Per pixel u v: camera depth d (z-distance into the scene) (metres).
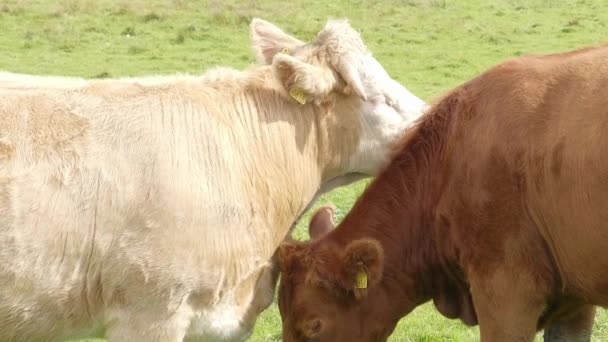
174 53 13.12
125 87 4.56
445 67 12.77
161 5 15.76
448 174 4.43
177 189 4.40
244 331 4.71
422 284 4.61
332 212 4.79
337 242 4.52
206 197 4.45
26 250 4.25
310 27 14.59
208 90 4.66
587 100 4.07
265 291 4.76
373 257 4.29
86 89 4.51
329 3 16.53
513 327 4.30
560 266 4.23
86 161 4.34
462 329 5.60
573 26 14.96
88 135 4.38
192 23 14.76
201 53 13.14
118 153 4.38
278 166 4.68
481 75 4.45
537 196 4.18
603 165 4.00
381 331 4.57
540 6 16.47
